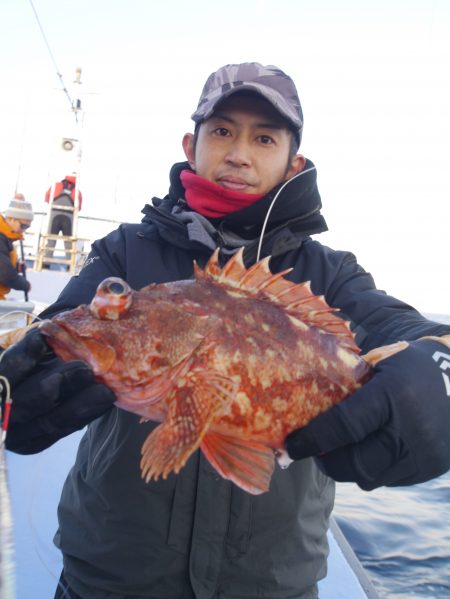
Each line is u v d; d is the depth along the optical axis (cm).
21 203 680
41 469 344
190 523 172
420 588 384
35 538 257
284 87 213
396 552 442
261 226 210
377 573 405
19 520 278
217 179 207
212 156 206
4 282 654
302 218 205
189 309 155
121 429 178
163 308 154
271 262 203
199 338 150
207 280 166
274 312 164
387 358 149
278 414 153
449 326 162
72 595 181
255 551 172
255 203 198
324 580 262
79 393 141
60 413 139
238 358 151
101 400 142
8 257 653
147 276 194
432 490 626
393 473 145
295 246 201
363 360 162
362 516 529
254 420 152
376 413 138
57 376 137
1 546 98
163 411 149
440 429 142
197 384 145
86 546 179
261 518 172
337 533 326
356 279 199
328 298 194
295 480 177
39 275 973
